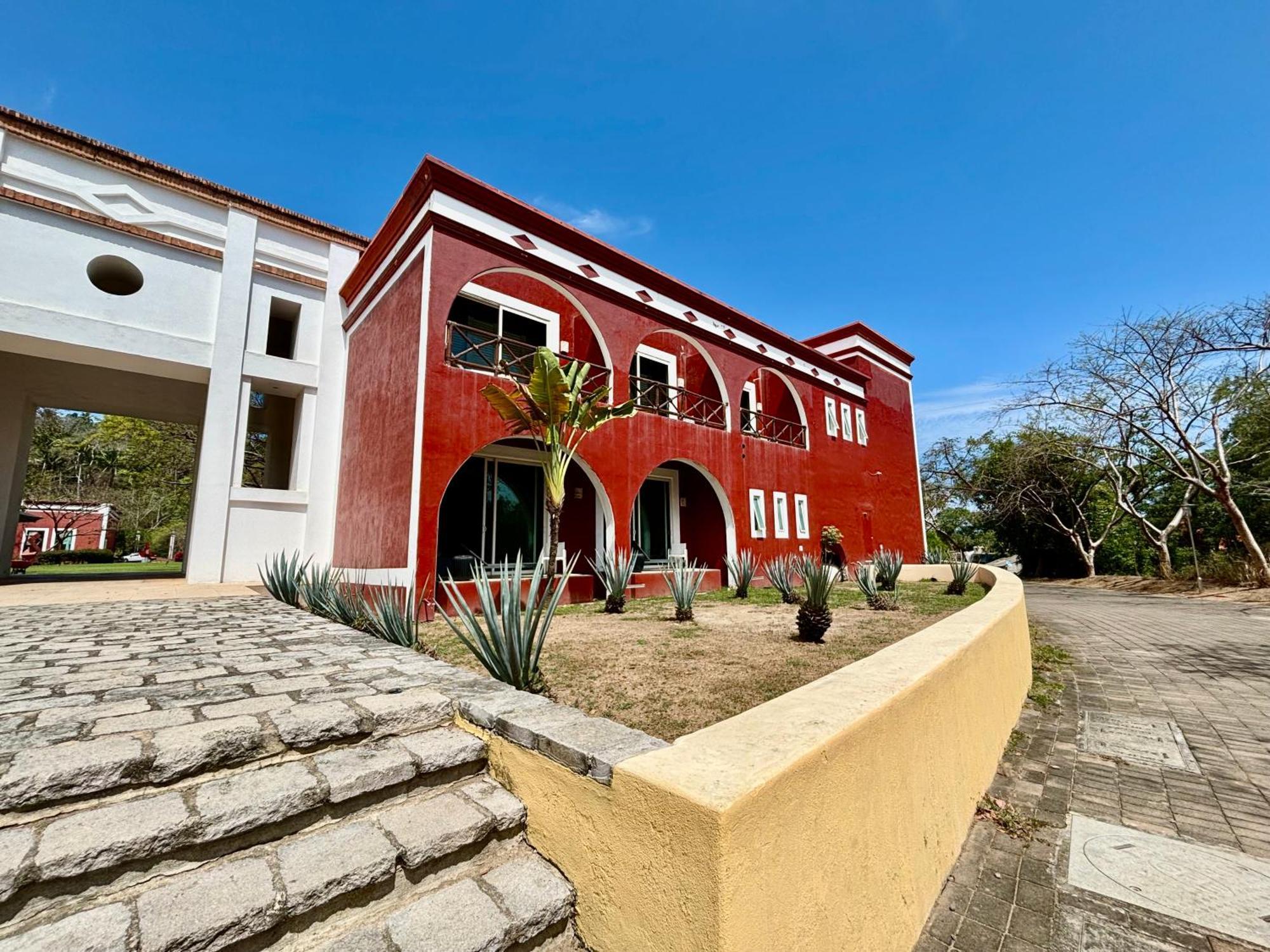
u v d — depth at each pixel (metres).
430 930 1.58
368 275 10.74
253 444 20.91
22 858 1.46
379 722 2.40
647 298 11.82
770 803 1.35
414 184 8.93
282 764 2.12
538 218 9.85
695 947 1.24
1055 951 1.93
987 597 5.37
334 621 5.47
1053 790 3.23
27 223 8.91
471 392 8.66
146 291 9.82
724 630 7.04
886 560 12.52
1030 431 22.00
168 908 1.48
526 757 2.05
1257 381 15.87
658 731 3.50
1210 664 6.47
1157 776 3.41
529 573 10.74
